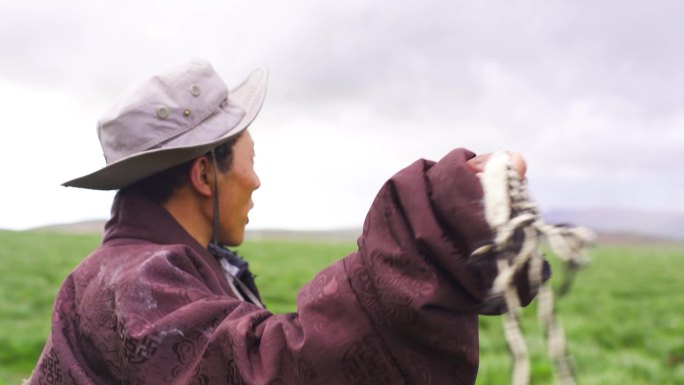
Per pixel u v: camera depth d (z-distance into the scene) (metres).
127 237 1.64
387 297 1.18
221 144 1.68
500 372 9.41
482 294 1.13
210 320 1.36
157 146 1.60
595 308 20.77
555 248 0.98
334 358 1.19
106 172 1.60
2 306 15.08
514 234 1.04
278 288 21.83
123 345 1.36
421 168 1.25
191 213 1.69
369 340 1.19
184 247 1.55
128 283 1.42
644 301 22.91
